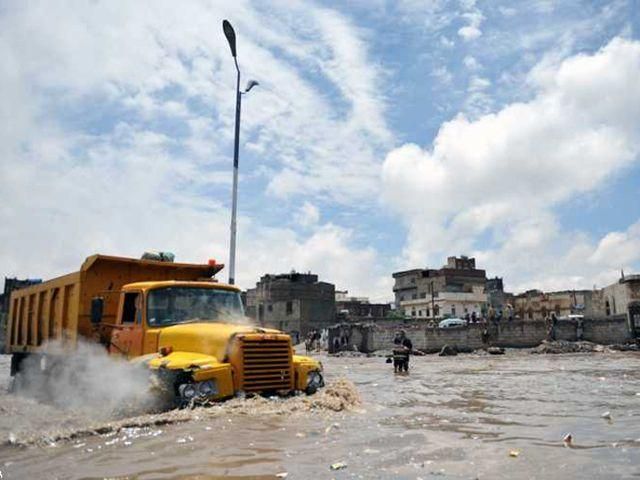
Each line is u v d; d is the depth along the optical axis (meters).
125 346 9.33
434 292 86.19
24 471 4.77
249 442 5.73
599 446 5.70
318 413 7.54
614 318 47.41
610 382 14.64
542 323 48.09
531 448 5.56
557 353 42.28
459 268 89.31
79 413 8.36
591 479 4.33
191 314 9.38
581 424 7.27
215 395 7.63
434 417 7.87
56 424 7.29
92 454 5.33
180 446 5.56
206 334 8.32
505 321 49.56
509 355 41.81
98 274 11.28
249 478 4.37
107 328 10.70
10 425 7.27
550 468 4.70
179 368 7.55
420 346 47.66
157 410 7.68
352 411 8.12
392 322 65.12
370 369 24.62
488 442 5.88
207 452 5.30
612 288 61.75
